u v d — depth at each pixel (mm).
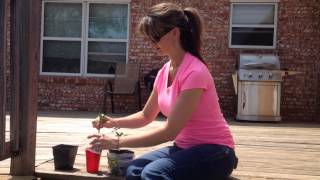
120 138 2645
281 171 3750
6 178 3393
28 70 3404
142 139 2602
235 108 9125
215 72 9195
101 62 9672
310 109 8969
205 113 2670
